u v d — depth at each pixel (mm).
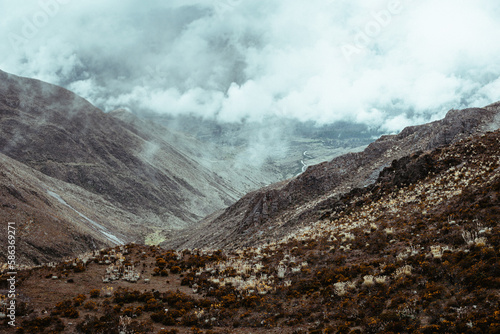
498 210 20406
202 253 30266
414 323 13062
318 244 28297
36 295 18344
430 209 27312
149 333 15391
